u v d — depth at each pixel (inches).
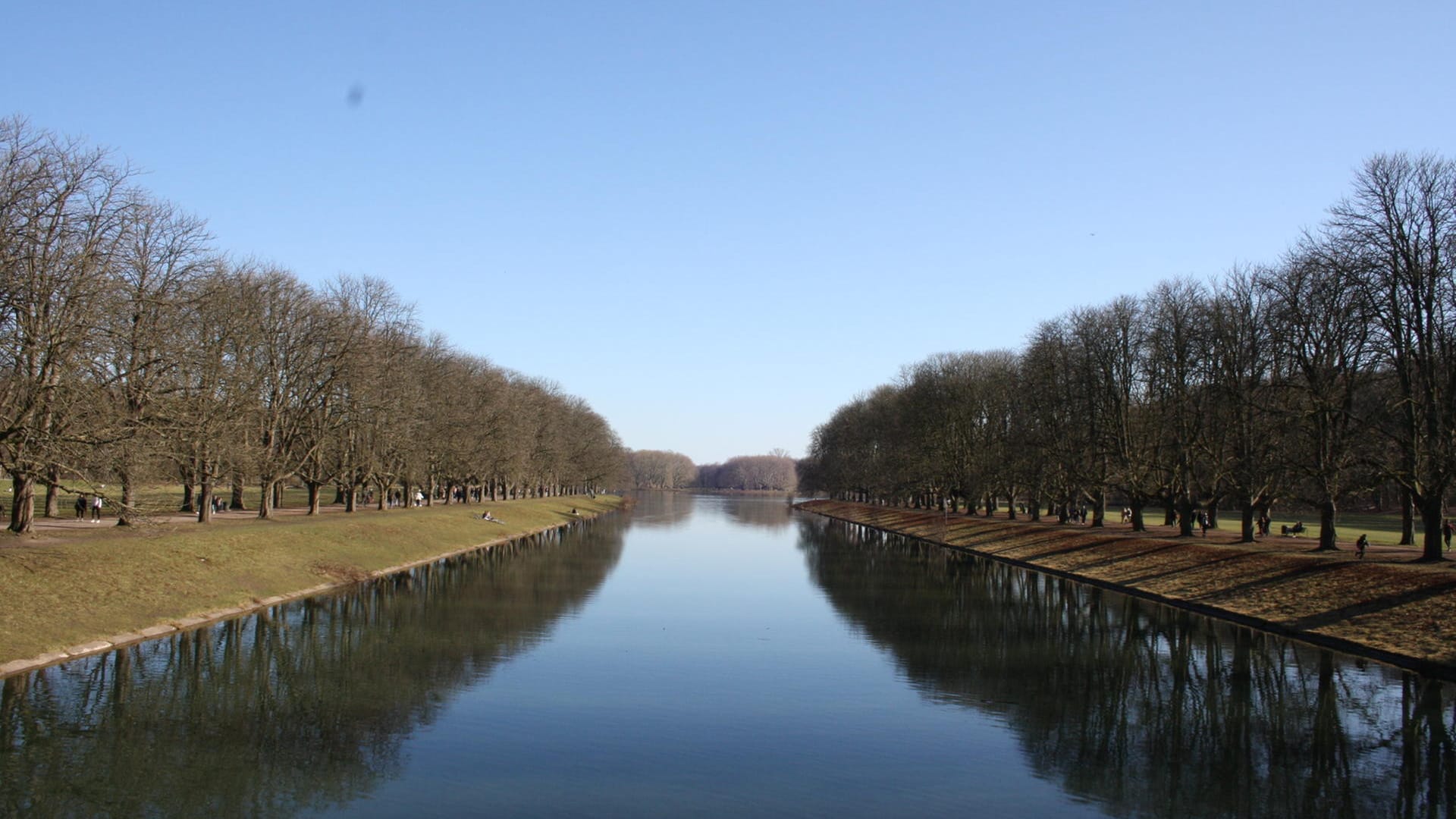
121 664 1300.4
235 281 2322.8
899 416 5128.0
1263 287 2295.8
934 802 885.8
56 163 1508.4
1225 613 1878.7
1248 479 2375.7
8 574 1363.2
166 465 2102.6
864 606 2084.2
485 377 4350.4
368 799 862.5
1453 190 1756.9
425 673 1352.1
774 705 1222.9
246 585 1840.6
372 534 2726.4
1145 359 2940.5
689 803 869.8
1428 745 1061.8
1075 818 847.7
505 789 895.7
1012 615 1958.7
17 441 1427.2
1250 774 973.8
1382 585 1652.3
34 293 1429.6
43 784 869.8
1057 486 3503.9
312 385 2640.3
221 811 823.7
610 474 7775.6
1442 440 1733.5
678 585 2433.6
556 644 1589.6
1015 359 4493.1
